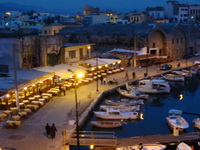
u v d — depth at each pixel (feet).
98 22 565.94
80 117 131.03
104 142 103.91
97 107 163.94
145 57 289.53
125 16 638.12
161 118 152.56
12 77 151.64
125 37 328.08
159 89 203.00
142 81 206.90
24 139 104.01
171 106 177.27
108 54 304.50
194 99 194.18
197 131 133.18
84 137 119.96
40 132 110.93
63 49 217.77
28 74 162.71
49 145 99.14
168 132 132.16
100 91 185.78
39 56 199.11
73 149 108.58
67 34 360.48
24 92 152.05
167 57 328.29
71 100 160.66
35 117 129.39
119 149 101.96
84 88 193.67
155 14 616.39
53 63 208.74
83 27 377.09
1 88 128.98
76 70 198.08
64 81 196.44
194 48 372.58
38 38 197.77
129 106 161.89
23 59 187.42
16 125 114.21
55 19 617.62
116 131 132.77
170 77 243.60
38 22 556.92
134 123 144.15
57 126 117.91
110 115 144.97
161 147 105.40
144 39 317.22
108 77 231.50
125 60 287.07
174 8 610.65
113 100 177.99
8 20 517.55
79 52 237.04
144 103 184.14
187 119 151.23
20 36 194.59
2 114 122.93
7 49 176.76
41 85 170.60
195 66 290.97
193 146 109.40
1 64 169.27
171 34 331.57
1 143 100.17
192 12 610.65
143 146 105.60
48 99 156.46
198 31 375.45
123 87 207.31
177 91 217.36
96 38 345.92
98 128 134.00
